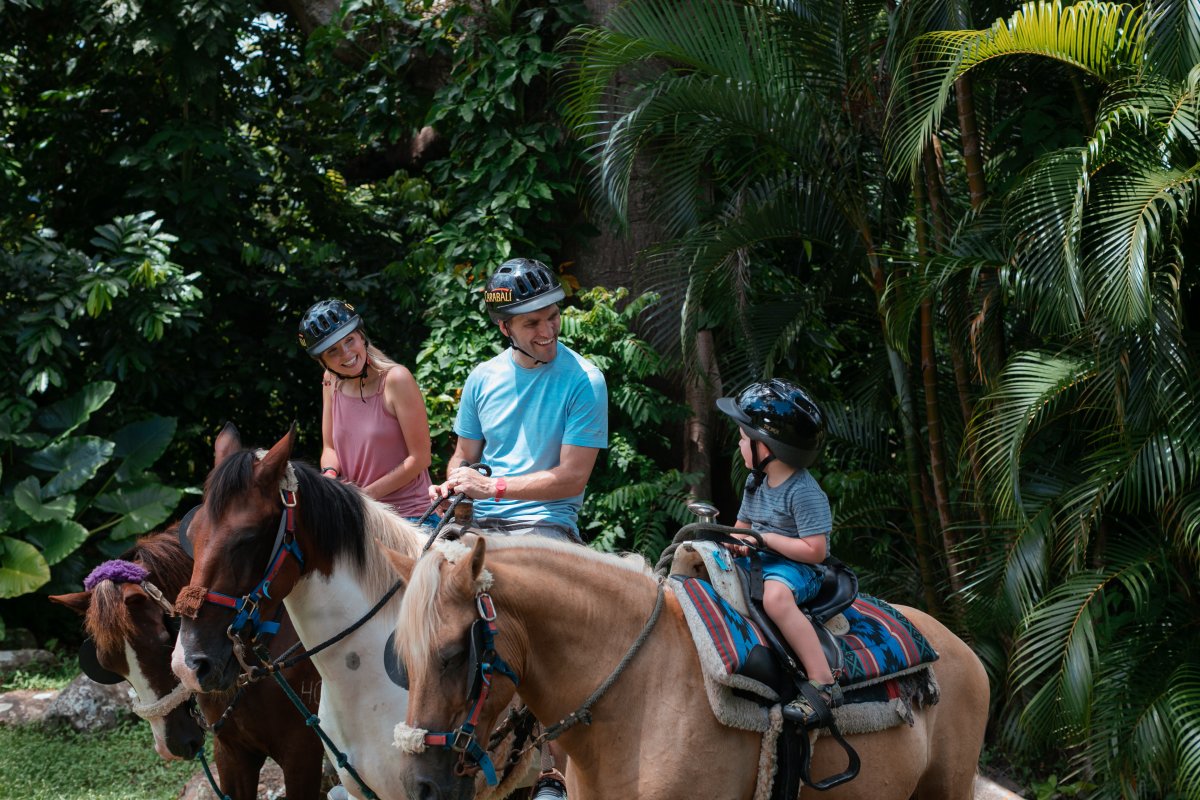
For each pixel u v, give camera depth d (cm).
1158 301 534
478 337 891
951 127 711
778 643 318
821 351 871
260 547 352
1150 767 552
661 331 895
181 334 983
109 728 730
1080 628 558
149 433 959
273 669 366
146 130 1105
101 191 1090
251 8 970
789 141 685
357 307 1023
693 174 749
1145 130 527
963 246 628
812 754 324
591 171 875
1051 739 604
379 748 363
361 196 1185
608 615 310
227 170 1025
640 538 836
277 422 1127
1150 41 555
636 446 887
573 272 956
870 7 680
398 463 445
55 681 831
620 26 698
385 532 377
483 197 925
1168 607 606
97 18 963
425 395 880
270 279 1026
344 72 1070
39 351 934
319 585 365
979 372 645
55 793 629
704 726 304
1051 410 593
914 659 344
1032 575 587
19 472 930
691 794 300
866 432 764
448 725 271
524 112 962
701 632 310
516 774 340
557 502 404
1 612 923
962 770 375
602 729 304
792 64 680
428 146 1110
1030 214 561
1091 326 548
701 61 680
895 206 726
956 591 659
